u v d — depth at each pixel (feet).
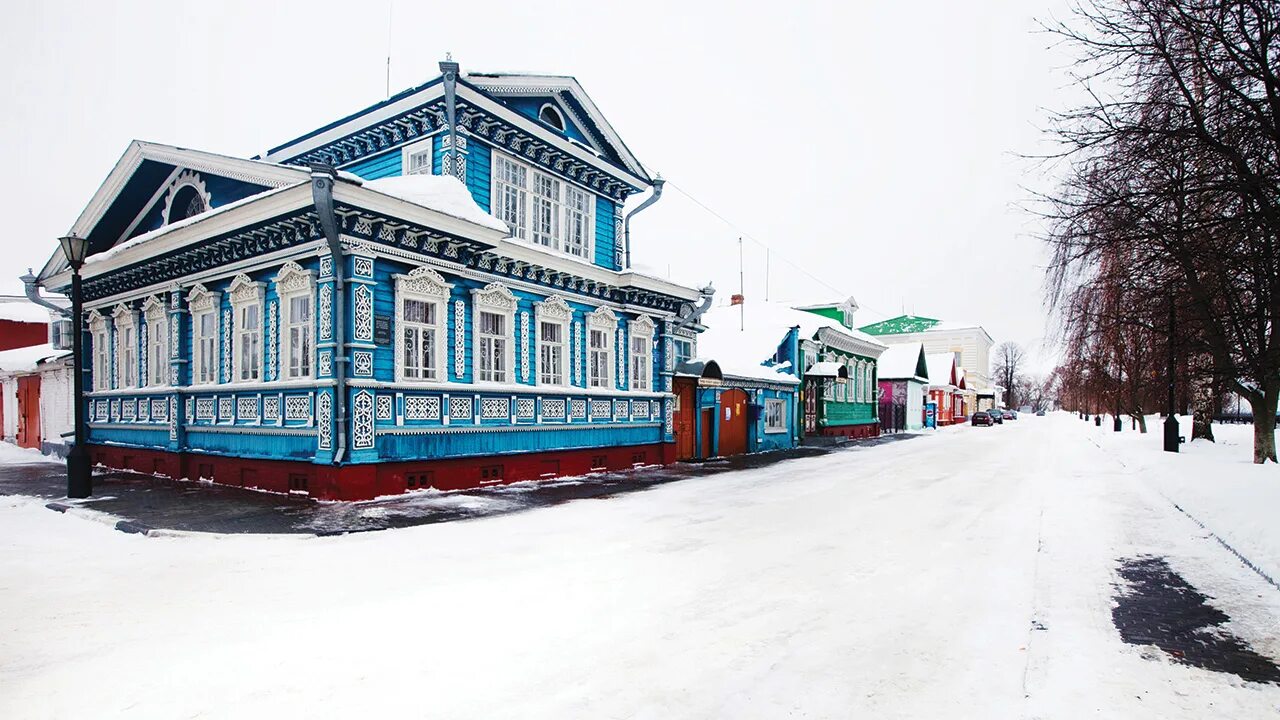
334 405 39.42
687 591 22.59
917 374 172.04
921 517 37.65
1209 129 31.12
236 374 46.98
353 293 39.60
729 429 84.48
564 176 59.16
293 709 14.02
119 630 18.56
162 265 52.16
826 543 30.40
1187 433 111.96
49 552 27.53
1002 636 18.75
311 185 36.42
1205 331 44.32
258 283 45.11
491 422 48.67
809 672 16.16
